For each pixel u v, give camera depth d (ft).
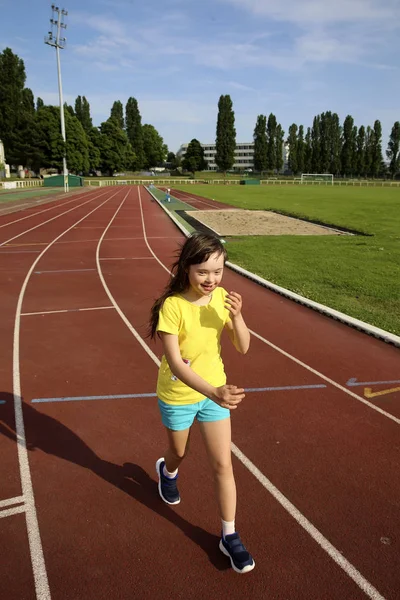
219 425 7.52
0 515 8.91
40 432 11.90
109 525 8.70
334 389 14.73
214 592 7.30
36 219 67.41
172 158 468.34
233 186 226.38
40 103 289.74
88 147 277.64
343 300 25.32
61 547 8.15
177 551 8.11
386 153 332.60
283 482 10.06
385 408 13.53
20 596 7.16
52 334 19.56
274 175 351.87
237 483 10.00
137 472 10.36
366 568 7.80
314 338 19.60
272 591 7.33
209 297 7.41
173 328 7.09
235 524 8.77
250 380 15.29
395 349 18.45
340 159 335.06
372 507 9.32
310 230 58.75
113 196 131.13
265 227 61.57
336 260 37.55
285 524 8.80
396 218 71.77
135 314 22.70
